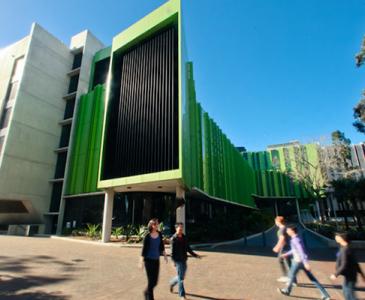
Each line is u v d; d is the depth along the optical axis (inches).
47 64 1224.8
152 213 762.8
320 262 399.5
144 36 762.2
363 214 1044.5
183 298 203.2
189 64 885.8
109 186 665.0
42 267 323.3
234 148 1485.0
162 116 635.5
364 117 655.1
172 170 561.9
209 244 617.6
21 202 1046.4
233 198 1243.2
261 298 210.7
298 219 1764.3
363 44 636.7
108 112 764.6
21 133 1056.2
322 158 1357.0
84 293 217.5
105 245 597.9
